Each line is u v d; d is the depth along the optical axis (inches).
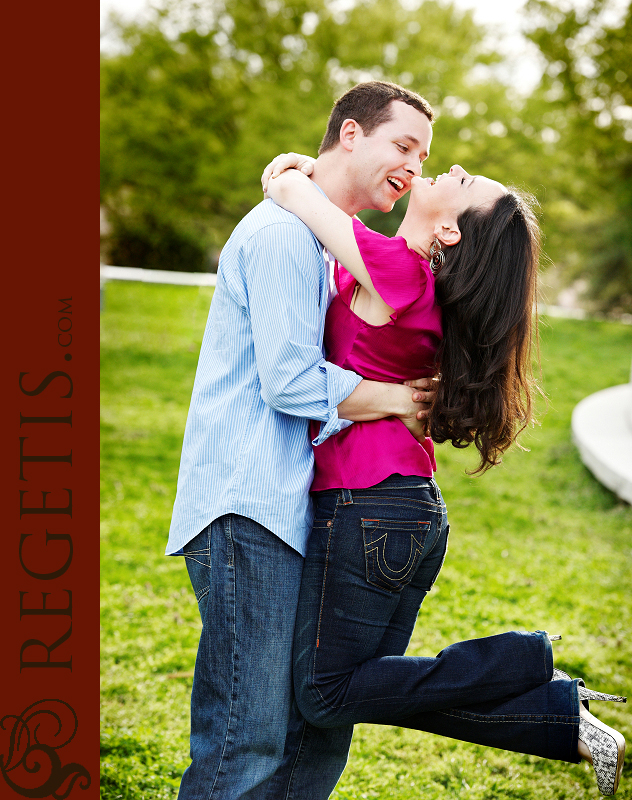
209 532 74.0
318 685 72.7
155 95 796.0
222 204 812.6
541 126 716.7
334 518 73.5
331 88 772.0
